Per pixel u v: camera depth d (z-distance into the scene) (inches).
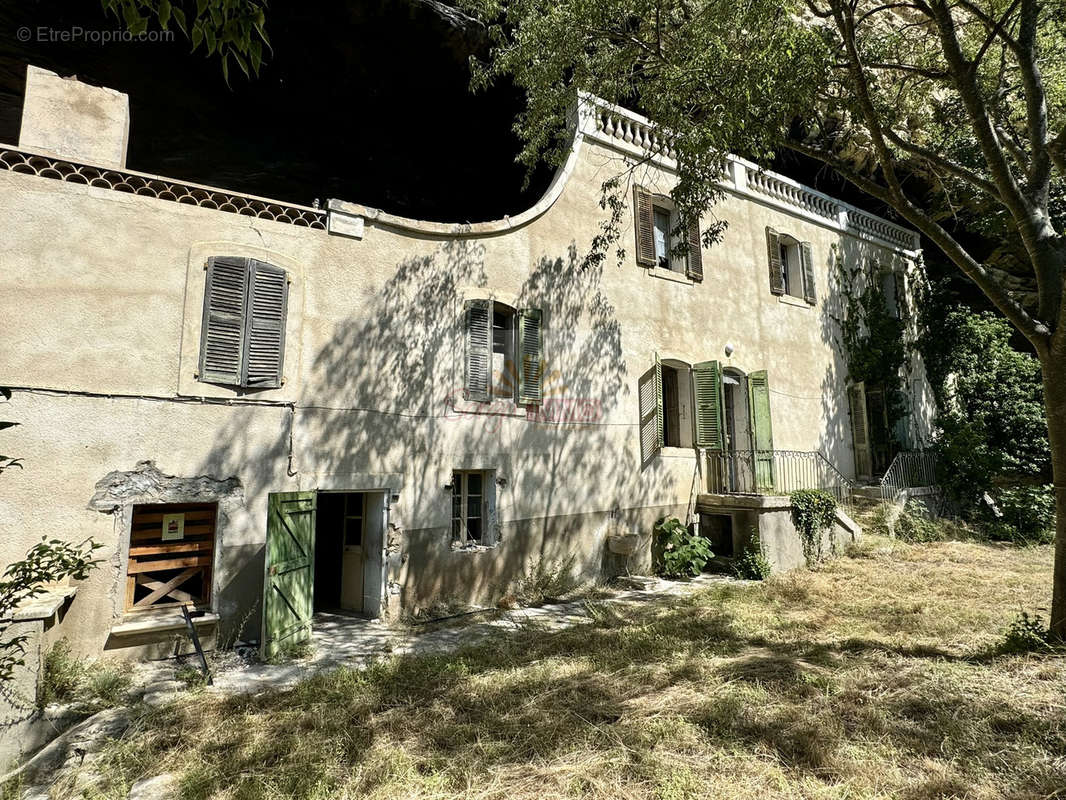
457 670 210.5
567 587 345.4
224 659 226.2
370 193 479.8
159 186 244.1
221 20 113.1
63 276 221.5
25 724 177.8
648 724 162.4
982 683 189.2
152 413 232.5
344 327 278.8
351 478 273.6
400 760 145.4
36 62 334.3
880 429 586.2
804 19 369.4
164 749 157.6
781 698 182.2
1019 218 237.0
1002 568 395.2
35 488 210.4
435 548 297.9
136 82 362.3
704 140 256.7
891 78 380.2
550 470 349.7
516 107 441.7
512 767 142.3
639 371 405.1
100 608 217.6
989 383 631.8
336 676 205.6
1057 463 222.4
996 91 327.0
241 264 254.4
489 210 531.8
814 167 585.6
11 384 209.5
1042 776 133.4
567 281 370.6
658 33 292.5
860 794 128.5
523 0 308.8
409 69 395.2
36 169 222.2
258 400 254.2
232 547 243.9
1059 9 314.0
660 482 410.3
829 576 373.7
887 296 651.5
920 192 611.8
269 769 144.3
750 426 452.4
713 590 341.1
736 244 492.1
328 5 346.3
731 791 130.0
